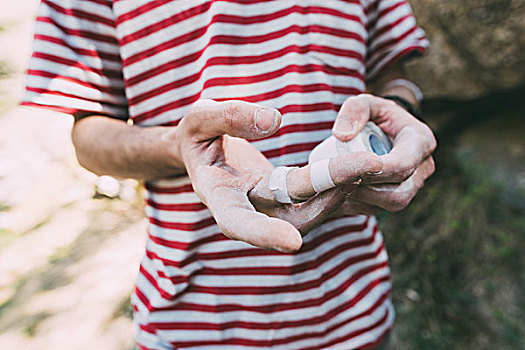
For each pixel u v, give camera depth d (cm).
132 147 77
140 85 82
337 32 84
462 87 215
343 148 69
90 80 80
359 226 93
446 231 230
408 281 226
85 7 78
